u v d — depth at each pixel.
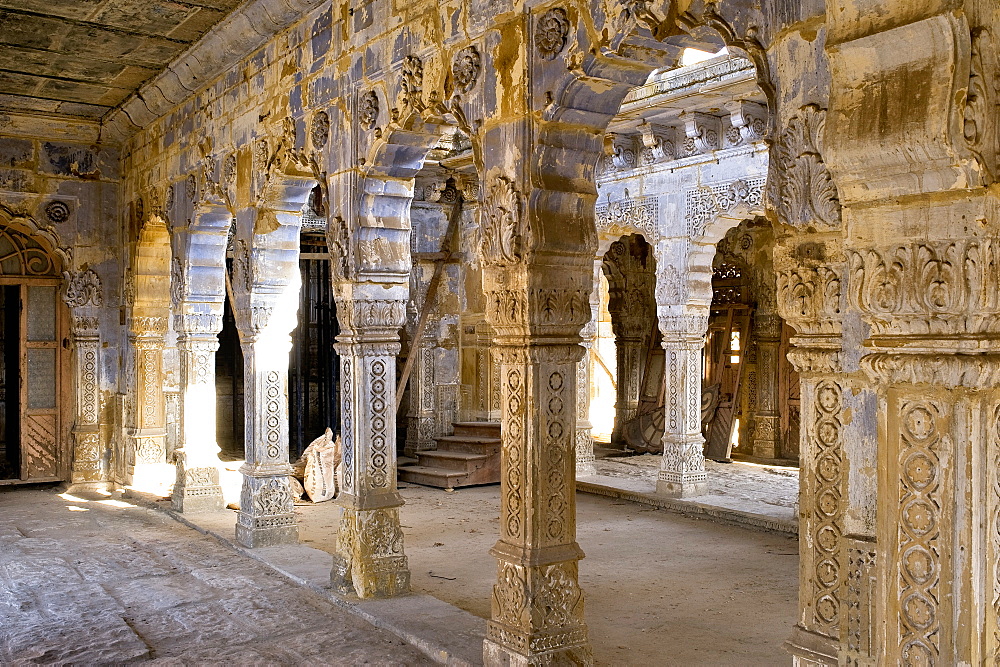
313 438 14.61
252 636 5.66
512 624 4.69
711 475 11.54
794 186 3.20
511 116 4.74
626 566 7.45
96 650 5.37
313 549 7.70
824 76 3.09
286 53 7.16
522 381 4.67
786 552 7.94
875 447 2.96
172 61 8.72
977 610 2.51
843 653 3.02
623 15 4.09
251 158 7.69
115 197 11.40
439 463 11.55
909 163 2.54
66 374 11.37
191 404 9.32
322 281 14.26
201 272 9.22
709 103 8.77
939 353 2.55
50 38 8.08
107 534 8.59
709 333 13.56
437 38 5.38
